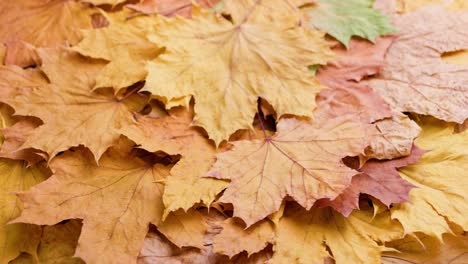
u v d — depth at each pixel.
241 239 0.52
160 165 0.55
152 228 0.54
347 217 0.54
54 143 0.54
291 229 0.53
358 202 0.55
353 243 0.53
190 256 0.53
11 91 0.57
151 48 0.60
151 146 0.54
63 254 0.53
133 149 0.56
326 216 0.54
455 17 0.64
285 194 0.52
